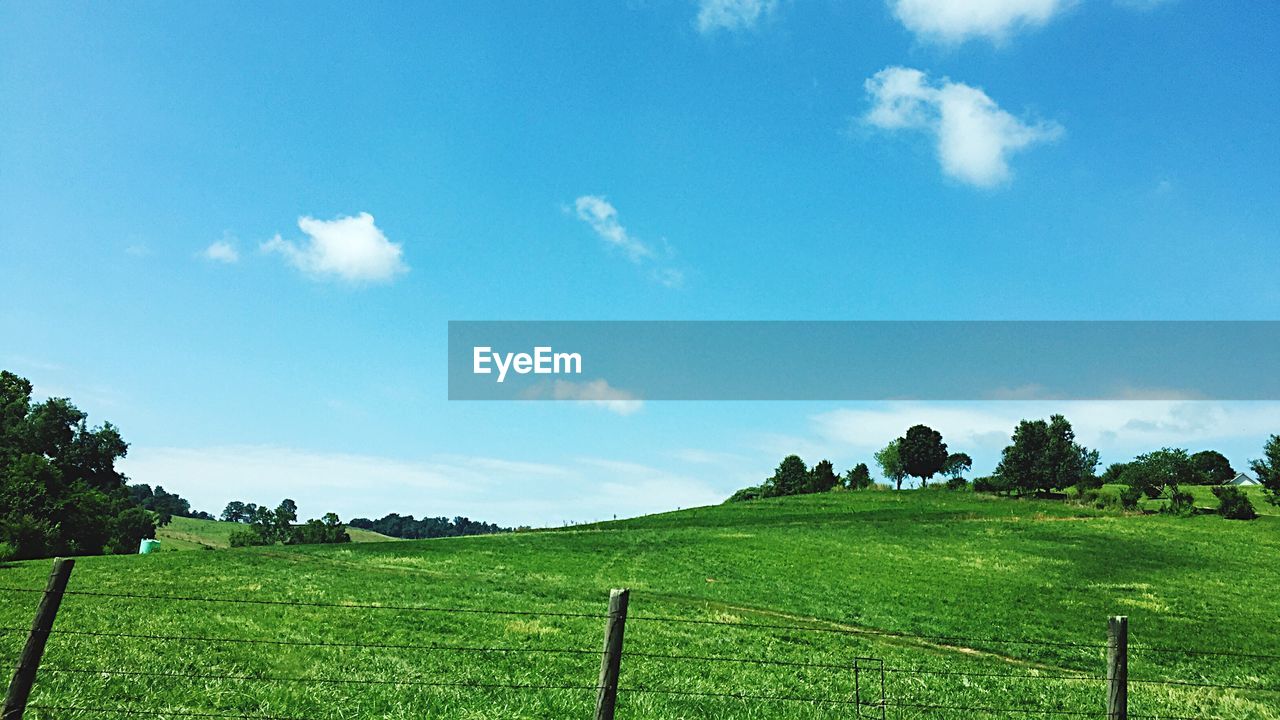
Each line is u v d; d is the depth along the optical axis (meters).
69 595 28.14
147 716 12.63
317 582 39.53
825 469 148.88
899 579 49.88
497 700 15.16
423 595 35.88
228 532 172.12
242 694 14.54
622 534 73.25
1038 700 19.12
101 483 102.38
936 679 21.58
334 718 13.23
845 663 24.16
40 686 13.84
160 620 23.52
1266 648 34.19
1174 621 39.31
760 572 51.47
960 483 126.19
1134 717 17.62
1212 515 83.00
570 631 27.09
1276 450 84.44
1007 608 41.44
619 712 14.95
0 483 79.50
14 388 96.00
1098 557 60.09
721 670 21.09
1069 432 115.62
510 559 55.22
